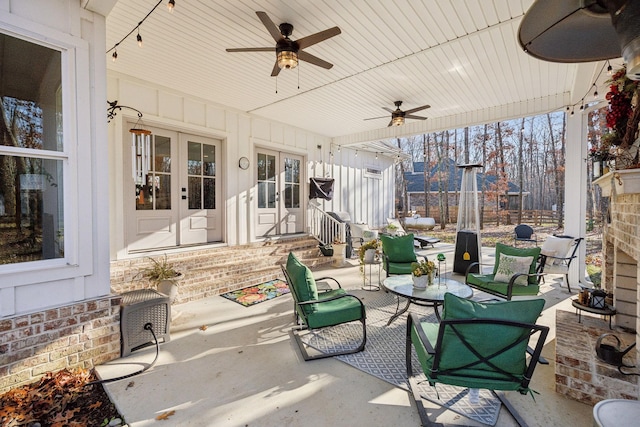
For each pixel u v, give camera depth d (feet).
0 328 7.09
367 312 13.10
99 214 8.76
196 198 18.22
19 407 6.71
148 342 9.77
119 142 14.53
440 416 6.72
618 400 4.99
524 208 56.34
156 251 16.14
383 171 36.35
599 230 37.81
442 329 6.06
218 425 6.45
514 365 5.98
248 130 20.63
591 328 9.02
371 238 25.31
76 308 8.25
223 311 13.12
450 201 57.31
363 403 7.16
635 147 8.49
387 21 10.43
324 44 11.89
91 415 6.70
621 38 3.65
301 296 9.41
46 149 8.01
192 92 16.92
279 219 23.54
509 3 9.52
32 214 7.85
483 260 25.00
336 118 22.09
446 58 13.05
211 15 10.03
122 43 11.76
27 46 7.64
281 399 7.29
